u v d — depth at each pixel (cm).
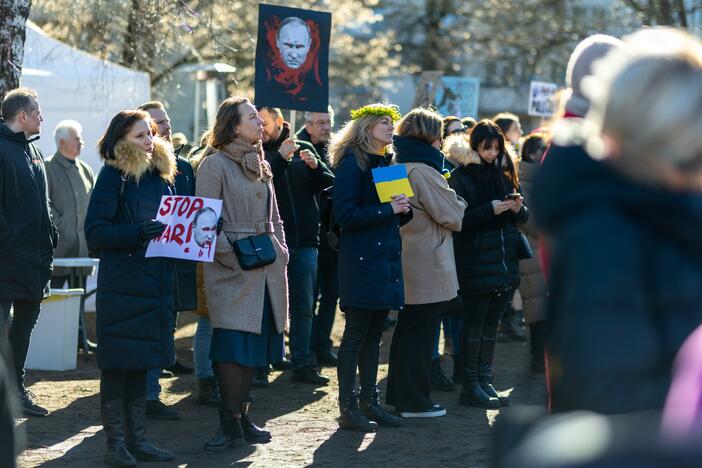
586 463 136
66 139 993
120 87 1284
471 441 684
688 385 149
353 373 708
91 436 678
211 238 591
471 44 3622
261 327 637
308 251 884
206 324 791
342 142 698
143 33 1448
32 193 720
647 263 187
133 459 601
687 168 190
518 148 1088
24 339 737
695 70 188
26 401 733
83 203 998
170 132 823
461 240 785
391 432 706
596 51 341
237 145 636
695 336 163
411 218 704
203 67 1748
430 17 3700
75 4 1511
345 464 621
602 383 171
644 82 188
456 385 895
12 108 720
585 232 190
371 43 3139
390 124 692
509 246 809
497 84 4228
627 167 193
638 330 177
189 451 647
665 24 2148
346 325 709
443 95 1547
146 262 592
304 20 877
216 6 1498
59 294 908
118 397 604
